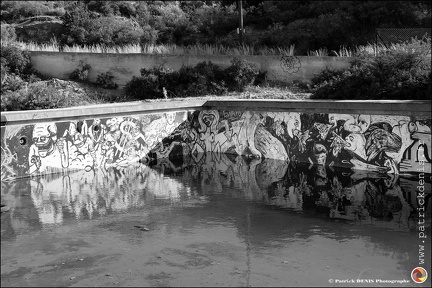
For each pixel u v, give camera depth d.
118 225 12.36
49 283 9.34
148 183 16.16
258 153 19.17
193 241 11.25
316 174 16.39
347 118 16.48
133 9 37.53
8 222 12.67
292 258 10.22
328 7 30.20
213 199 14.28
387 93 17.44
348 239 11.07
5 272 9.84
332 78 20.66
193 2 39.41
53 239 11.52
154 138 19.34
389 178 15.33
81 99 23.45
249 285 9.09
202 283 9.22
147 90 23.92
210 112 20.23
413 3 29.00
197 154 20.38
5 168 16.12
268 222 12.31
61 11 38.44
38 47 29.52
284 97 20.81
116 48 29.09
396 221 12.05
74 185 15.91
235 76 23.30
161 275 9.59
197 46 28.09
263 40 28.17
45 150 16.83
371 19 27.45
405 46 18.81
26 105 21.03
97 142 17.91
